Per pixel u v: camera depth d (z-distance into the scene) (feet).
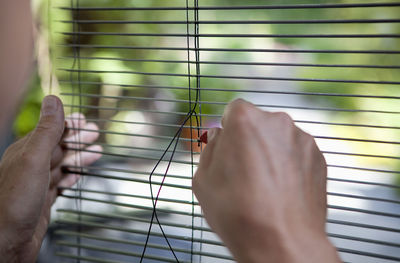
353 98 5.80
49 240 4.18
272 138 1.77
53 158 3.21
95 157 3.49
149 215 4.54
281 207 1.65
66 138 3.30
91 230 4.22
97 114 5.42
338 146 5.62
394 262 3.78
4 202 2.57
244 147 1.73
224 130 1.83
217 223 1.78
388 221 4.21
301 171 1.78
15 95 3.43
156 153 5.07
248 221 1.64
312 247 1.58
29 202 2.60
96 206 4.58
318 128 5.59
